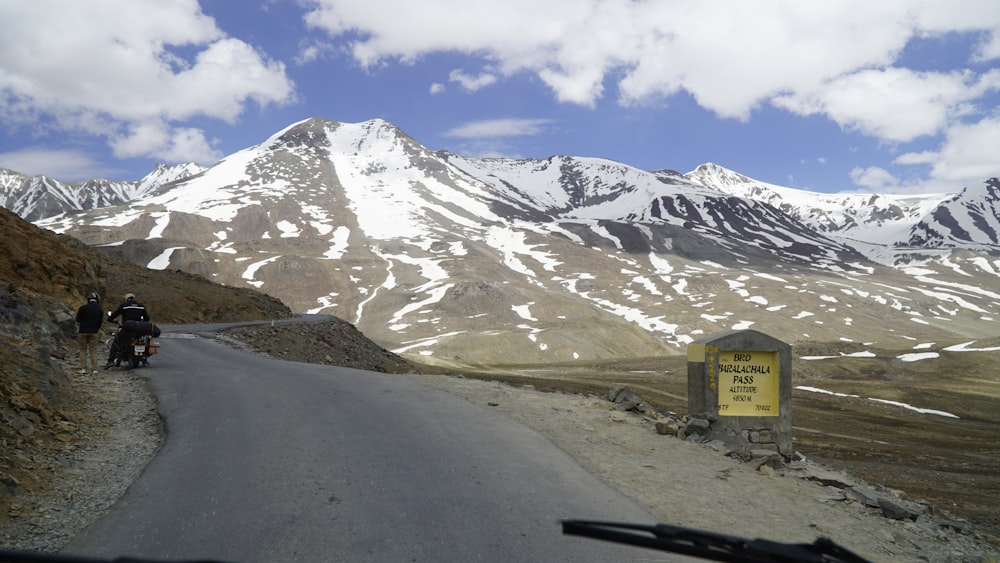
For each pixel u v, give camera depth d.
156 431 9.43
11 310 15.96
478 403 11.94
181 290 43.00
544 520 5.73
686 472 8.04
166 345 22.05
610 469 7.78
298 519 5.67
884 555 5.80
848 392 53.53
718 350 10.47
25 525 5.58
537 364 74.94
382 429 9.39
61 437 8.56
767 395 10.52
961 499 16.02
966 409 47.66
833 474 9.93
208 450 8.09
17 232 26.36
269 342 28.16
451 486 6.71
